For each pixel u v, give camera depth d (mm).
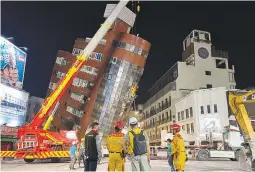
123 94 47250
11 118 35125
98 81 47656
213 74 52500
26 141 21859
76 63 25594
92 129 8273
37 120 22438
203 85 51688
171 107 51000
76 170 15961
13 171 14977
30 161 23672
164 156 31703
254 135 12984
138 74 48156
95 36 27750
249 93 13031
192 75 51750
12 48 37969
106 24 28844
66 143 22375
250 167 13359
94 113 46875
